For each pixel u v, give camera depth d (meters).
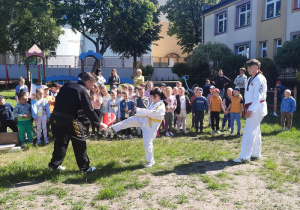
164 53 41.91
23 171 4.70
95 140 7.31
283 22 15.93
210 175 4.58
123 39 28.70
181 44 30.86
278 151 5.97
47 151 6.35
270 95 14.46
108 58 33.28
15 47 25.39
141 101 7.82
